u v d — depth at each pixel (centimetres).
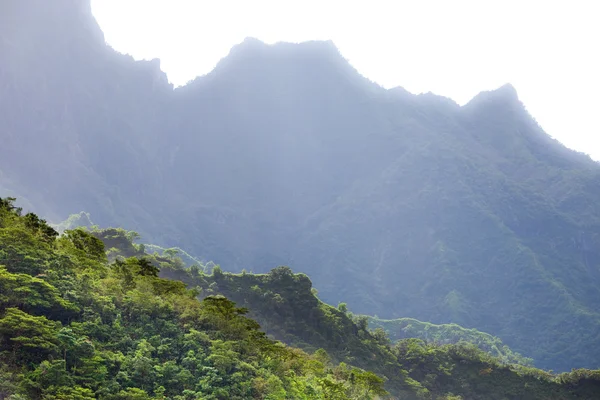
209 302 9406
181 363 7831
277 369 8800
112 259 16125
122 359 7238
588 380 19600
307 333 17800
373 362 18112
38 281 7169
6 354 6338
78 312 7575
